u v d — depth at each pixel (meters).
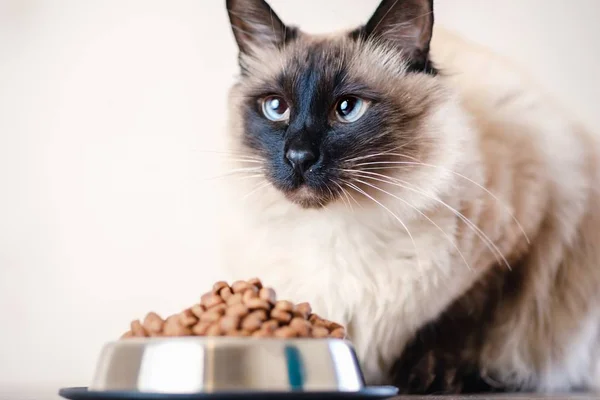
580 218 0.66
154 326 0.45
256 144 0.61
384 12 0.61
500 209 0.61
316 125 0.59
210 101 0.70
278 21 0.63
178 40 0.71
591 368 0.67
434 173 0.58
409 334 0.61
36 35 0.72
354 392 0.40
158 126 0.70
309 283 0.61
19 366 0.69
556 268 0.66
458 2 0.71
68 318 0.69
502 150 0.63
